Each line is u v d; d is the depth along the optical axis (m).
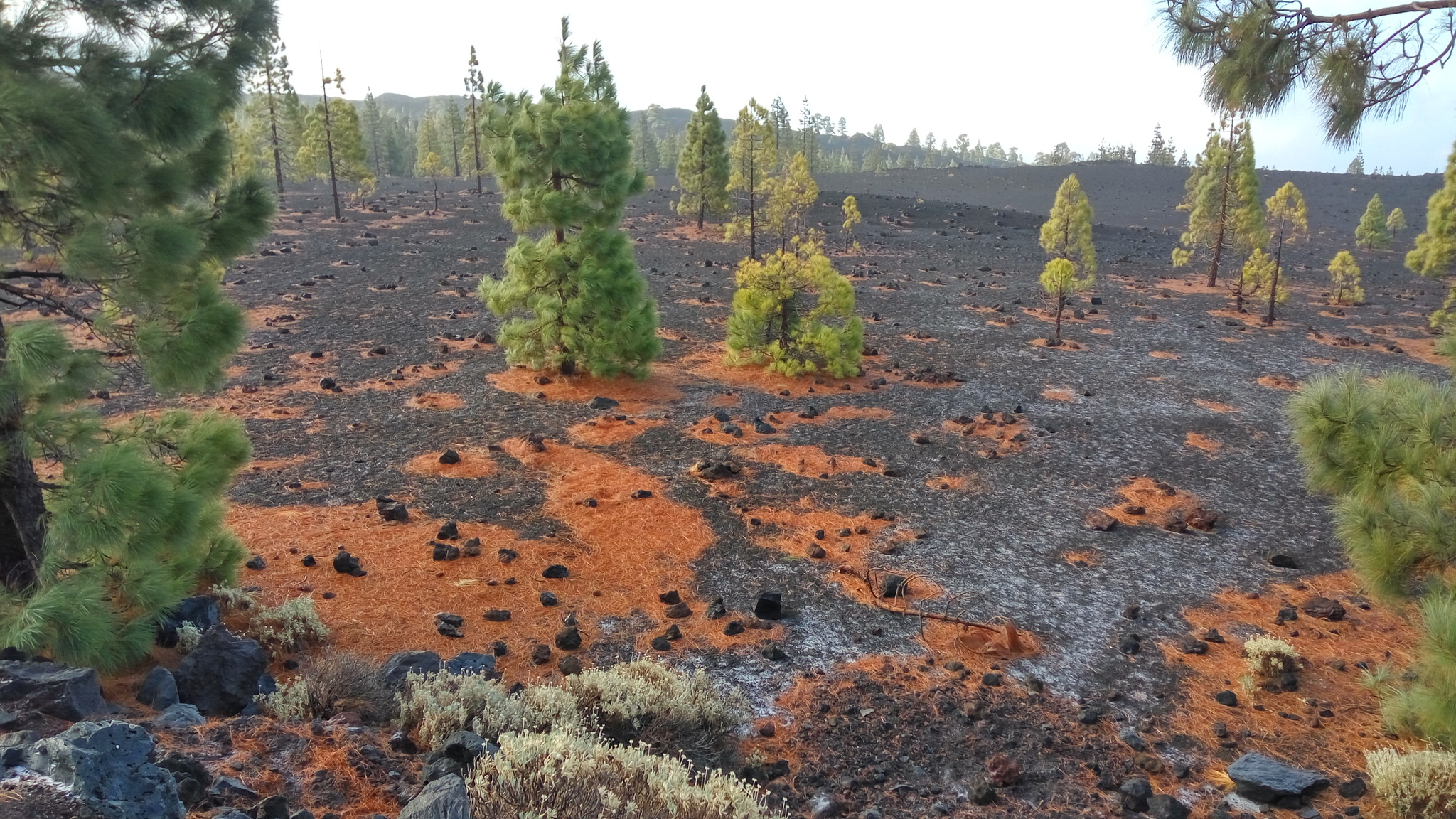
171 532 7.48
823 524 13.31
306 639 9.30
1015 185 103.81
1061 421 19.03
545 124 19.84
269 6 8.16
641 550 12.20
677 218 58.31
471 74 67.62
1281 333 29.56
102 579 7.36
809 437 17.44
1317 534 13.52
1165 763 7.88
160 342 7.44
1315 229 66.44
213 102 7.83
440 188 73.81
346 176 56.41
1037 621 10.56
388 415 18.12
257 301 29.86
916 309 32.38
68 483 7.25
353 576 11.02
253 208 8.16
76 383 7.16
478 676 7.56
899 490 14.82
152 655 8.11
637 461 15.80
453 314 28.05
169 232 7.07
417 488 14.21
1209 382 22.75
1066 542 12.96
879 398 20.50
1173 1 5.95
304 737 5.85
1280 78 5.74
